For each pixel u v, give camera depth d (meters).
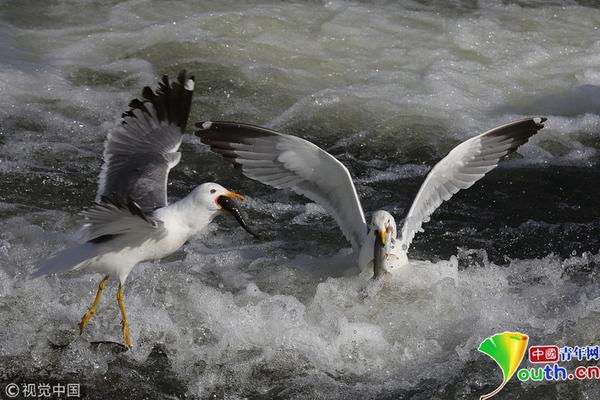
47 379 10.06
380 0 21.53
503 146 13.08
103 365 10.27
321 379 10.18
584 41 19.95
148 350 10.52
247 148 12.49
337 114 16.97
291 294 11.79
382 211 11.62
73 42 18.95
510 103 17.66
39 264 9.62
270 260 12.54
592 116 17.11
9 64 17.81
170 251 9.70
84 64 18.20
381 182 15.09
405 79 18.27
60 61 18.22
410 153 15.99
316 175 12.38
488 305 11.34
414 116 17.00
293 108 17.11
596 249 13.27
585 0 21.81
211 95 17.39
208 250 12.85
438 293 11.46
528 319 11.03
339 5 21.12
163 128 10.54
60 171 14.70
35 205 13.61
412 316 11.21
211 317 10.94
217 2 20.91
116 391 9.95
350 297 11.55
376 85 18.00
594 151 16.23
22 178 14.36
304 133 16.41
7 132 15.69
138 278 11.77
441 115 17.09
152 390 9.98
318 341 10.67
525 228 13.84
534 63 19.03
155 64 18.39
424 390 9.98
